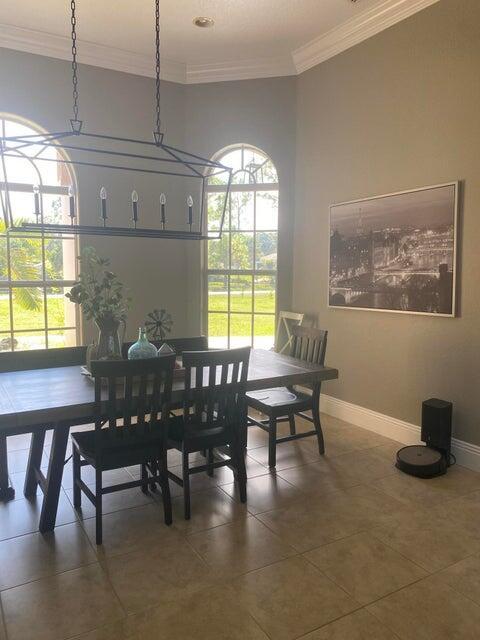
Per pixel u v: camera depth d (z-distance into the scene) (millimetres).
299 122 4527
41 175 4277
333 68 4125
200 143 4750
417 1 3377
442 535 2438
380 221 3758
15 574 2115
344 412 4242
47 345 4422
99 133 4406
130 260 4621
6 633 1775
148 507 2725
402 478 3094
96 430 2346
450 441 3311
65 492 2902
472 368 3205
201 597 1973
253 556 2254
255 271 4832
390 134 3668
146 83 4578
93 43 4191
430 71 3354
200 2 3543
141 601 1947
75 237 4434
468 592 2010
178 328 4895
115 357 2811
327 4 3570
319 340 3465
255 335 4891
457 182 3199
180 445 2646
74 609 1901
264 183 4730
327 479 3078
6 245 4215
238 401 2744
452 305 3279
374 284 3844
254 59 4484
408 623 1835
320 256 4387
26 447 3648
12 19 3799
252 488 2953
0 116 4090
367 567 2172
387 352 3812
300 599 1963
